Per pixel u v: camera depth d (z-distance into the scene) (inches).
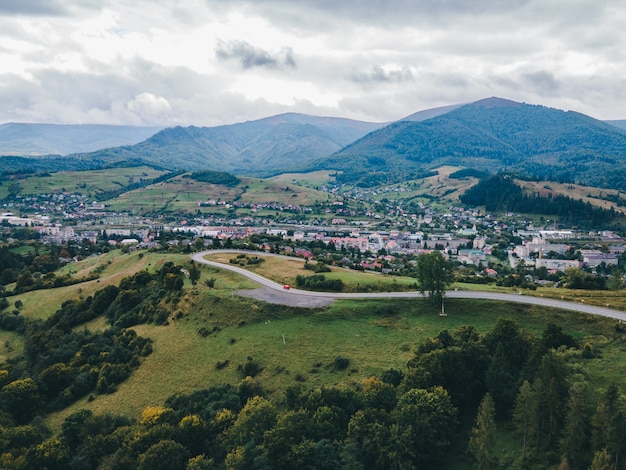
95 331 5413.4
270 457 2689.5
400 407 2861.7
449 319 4284.0
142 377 4192.9
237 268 6628.9
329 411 2901.1
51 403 4106.8
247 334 4429.1
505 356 3223.4
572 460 2421.3
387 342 3976.4
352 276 5797.2
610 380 2979.8
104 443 3120.1
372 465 2630.4
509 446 2721.5
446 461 2714.1
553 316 4092.0
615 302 4347.9
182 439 3024.1
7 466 2896.2
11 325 6122.1
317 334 4234.7
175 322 5064.0
